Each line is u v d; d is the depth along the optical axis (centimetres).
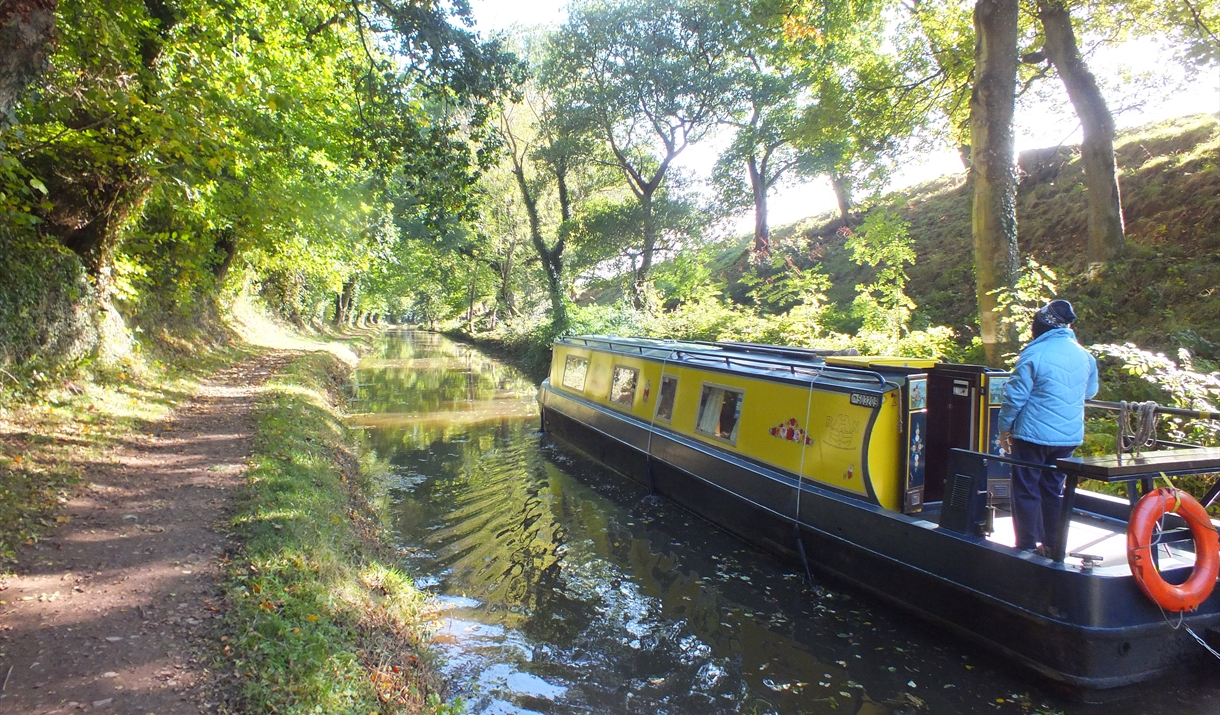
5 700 323
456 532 818
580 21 2258
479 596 645
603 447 1131
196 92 807
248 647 385
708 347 1031
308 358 2053
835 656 539
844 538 629
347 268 2412
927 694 484
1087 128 1271
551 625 592
